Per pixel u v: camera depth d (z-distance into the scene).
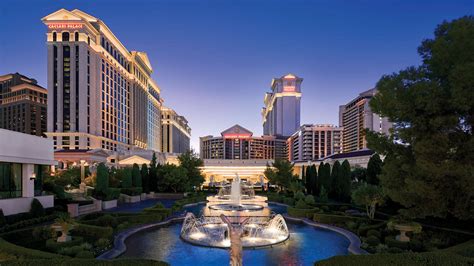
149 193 52.28
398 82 16.58
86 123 113.44
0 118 170.88
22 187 26.16
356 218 25.34
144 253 17.83
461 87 13.57
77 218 25.56
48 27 112.38
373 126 157.00
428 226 20.55
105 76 128.00
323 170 44.75
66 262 11.69
